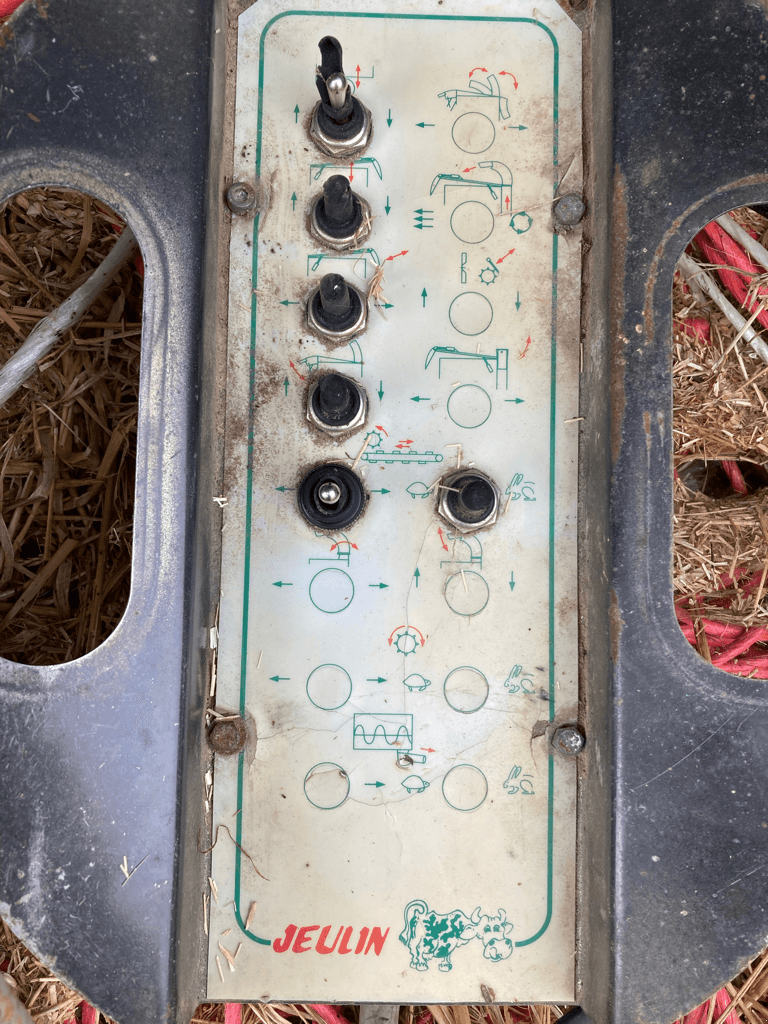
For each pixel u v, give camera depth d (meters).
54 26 0.23
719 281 0.30
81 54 0.23
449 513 0.24
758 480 0.34
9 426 0.33
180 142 0.23
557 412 0.25
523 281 0.26
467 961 0.24
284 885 0.24
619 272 0.23
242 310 0.25
